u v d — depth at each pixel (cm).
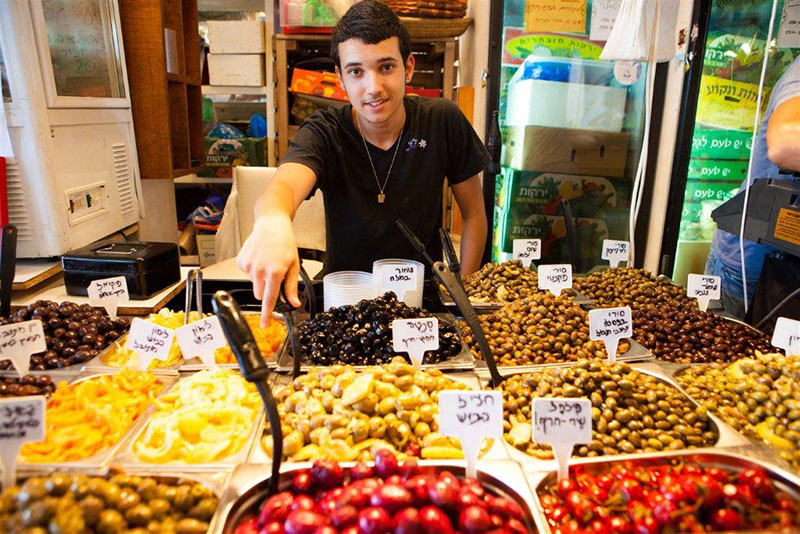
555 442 100
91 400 119
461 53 443
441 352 145
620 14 212
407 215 206
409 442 109
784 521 81
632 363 148
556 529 89
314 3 366
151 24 264
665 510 81
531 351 151
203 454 105
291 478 95
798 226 158
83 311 161
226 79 411
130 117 262
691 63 227
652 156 262
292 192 159
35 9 184
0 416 91
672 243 251
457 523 80
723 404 123
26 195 195
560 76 282
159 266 200
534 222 311
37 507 72
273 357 147
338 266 217
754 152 206
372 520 75
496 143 282
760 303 180
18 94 184
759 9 223
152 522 83
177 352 152
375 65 169
